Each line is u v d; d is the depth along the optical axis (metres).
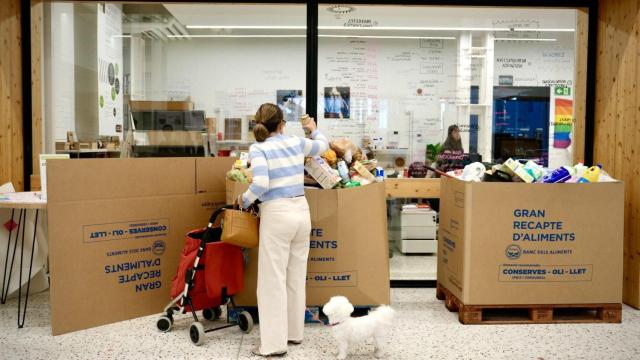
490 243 3.13
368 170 3.40
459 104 4.20
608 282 3.17
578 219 3.14
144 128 4.32
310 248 3.13
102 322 3.09
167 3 4.11
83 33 4.30
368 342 2.85
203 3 4.06
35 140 4.07
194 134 4.31
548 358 2.62
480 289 3.14
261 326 2.62
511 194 3.12
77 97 4.37
